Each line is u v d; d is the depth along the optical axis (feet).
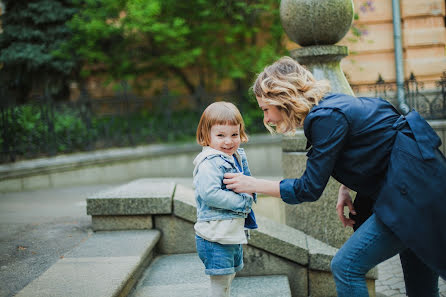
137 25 29.27
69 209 15.25
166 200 10.88
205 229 7.23
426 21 27.96
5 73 32.07
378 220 6.28
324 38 12.07
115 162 26.22
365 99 6.70
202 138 7.59
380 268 13.01
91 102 27.22
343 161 6.42
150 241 10.11
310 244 10.94
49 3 31.65
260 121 31.83
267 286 9.66
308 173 6.32
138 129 29.04
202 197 7.11
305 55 12.07
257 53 32.22
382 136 6.24
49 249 10.16
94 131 27.07
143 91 37.83
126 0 29.43
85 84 35.35
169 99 29.71
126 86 28.60
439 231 5.80
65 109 27.17
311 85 6.57
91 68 34.65
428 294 7.38
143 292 8.83
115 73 33.45
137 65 34.50
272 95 6.56
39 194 20.03
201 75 36.91
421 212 5.82
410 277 7.44
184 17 31.68
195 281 9.34
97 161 25.40
